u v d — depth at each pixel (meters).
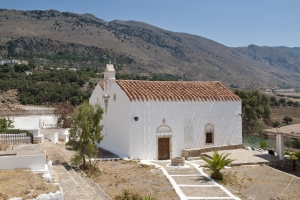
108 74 25.38
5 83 69.88
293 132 21.53
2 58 137.88
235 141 26.47
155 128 22.66
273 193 15.06
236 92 51.34
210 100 25.02
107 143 25.70
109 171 18.25
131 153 21.83
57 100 67.12
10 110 40.28
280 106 79.94
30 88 69.94
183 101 23.75
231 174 18.53
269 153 24.17
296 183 16.77
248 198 14.30
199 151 23.97
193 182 16.66
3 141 20.64
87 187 13.48
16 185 10.79
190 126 24.11
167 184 16.09
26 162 13.29
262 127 48.09
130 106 21.88
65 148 24.44
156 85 25.34
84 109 18.36
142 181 16.44
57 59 146.62
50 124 34.31
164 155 23.06
